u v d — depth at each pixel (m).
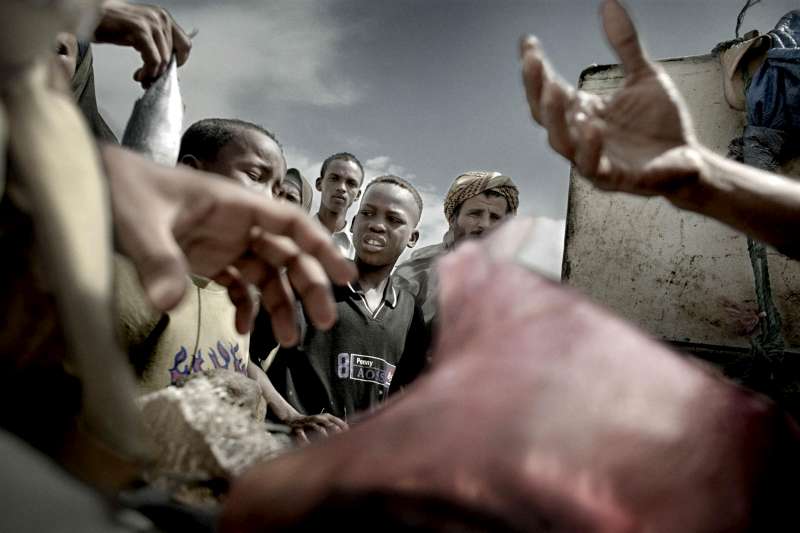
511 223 1.09
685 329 4.43
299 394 3.38
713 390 0.93
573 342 0.90
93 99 2.43
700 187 1.31
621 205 4.66
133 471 0.87
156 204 1.00
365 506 0.78
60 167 0.83
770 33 4.35
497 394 0.85
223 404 1.20
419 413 0.84
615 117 1.34
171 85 1.81
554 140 1.28
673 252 4.52
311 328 3.47
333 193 5.58
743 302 4.33
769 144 4.12
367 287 3.71
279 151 2.84
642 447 0.83
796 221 1.31
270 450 1.15
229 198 1.13
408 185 3.94
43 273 0.87
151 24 1.86
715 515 0.84
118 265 1.64
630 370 0.89
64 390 0.93
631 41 1.34
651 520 0.81
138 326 1.75
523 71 1.28
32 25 0.83
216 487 1.11
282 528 0.81
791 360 4.10
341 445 0.84
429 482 0.78
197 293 2.15
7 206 0.86
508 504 0.77
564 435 0.82
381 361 3.52
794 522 0.91
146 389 1.93
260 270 1.23
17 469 0.75
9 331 0.89
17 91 0.85
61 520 0.75
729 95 4.48
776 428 0.94
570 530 0.78
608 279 4.62
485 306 0.97
